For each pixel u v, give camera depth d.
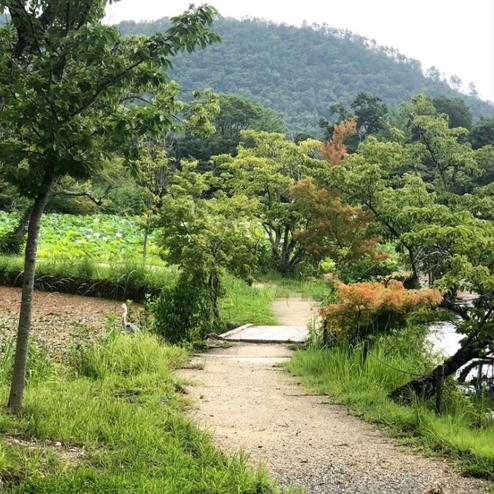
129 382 10.05
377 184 21.23
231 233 19.23
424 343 14.18
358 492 5.83
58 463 5.62
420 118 24.86
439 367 9.52
